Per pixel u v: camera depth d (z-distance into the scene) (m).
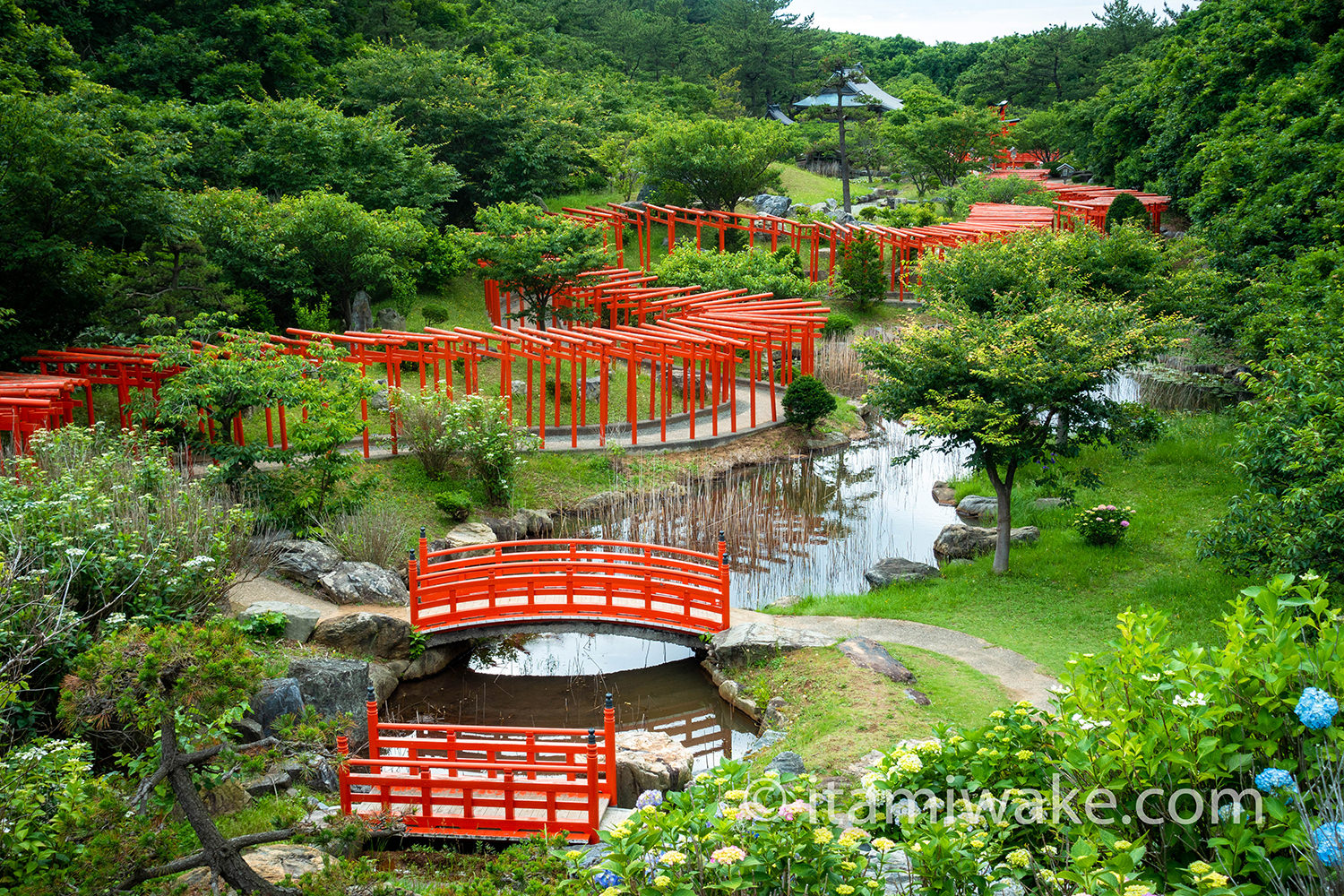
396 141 38.97
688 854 5.32
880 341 19.75
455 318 36.81
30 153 20.89
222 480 18.42
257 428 25.06
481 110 43.75
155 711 7.51
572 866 5.88
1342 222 23.61
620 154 49.69
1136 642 5.98
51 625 10.57
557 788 11.10
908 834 5.18
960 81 92.94
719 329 27.91
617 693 16.45
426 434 22.84
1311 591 5.96
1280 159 26.97
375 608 16.97
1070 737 5.70
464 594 16.77
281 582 17.36
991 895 5.10
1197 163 33.16
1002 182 51.59
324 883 7.53
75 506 12.01
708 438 27.38
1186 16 53.81
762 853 5.10
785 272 37.72
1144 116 48.19
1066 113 62.94
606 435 27.34
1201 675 5.55
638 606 17.58
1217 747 5.23
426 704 15.95
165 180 23.95
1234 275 25.89
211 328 24.73
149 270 26.36
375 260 30.69
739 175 48.28
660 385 32.66
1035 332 17.64
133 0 42.66
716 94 68.69
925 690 14.09
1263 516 13.45
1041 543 19.84
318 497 19.41
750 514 23.27
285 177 35.28
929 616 16.97
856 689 14.07
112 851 7.16
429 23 61.41
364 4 56.47
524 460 23.53
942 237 38.03
